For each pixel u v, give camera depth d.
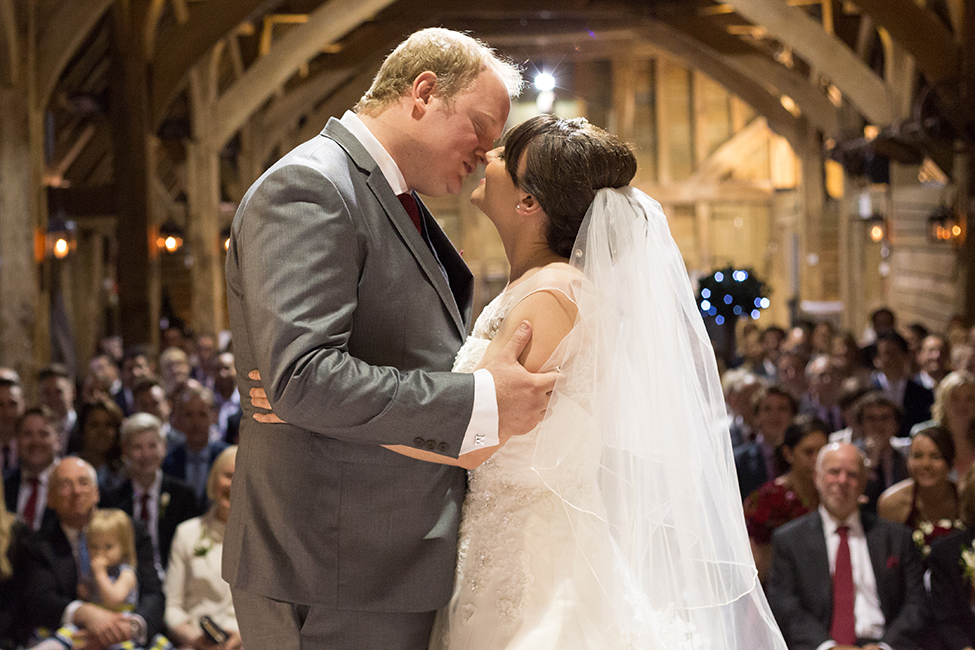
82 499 3.92
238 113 11.40
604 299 1.95
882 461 4.89
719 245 20.38
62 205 9.41
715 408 2.06
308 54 11.30
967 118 8.91
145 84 9.23
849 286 14.63
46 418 4.82
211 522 3.95
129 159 9.17
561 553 1.96
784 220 19.11
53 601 3.83
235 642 3.77
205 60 11.23
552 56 18.25
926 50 9.19
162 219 14.41
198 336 11.17
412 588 1.84
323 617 1.81
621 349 1.95
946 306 10.16
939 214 10.01
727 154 20.02
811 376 6.79
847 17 12.56
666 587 1.95
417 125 1.88
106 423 4.82
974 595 3.59
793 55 15.32
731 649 2.08
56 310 11.49
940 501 4.21
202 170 11.23
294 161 1.76
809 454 4.05
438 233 2.06
